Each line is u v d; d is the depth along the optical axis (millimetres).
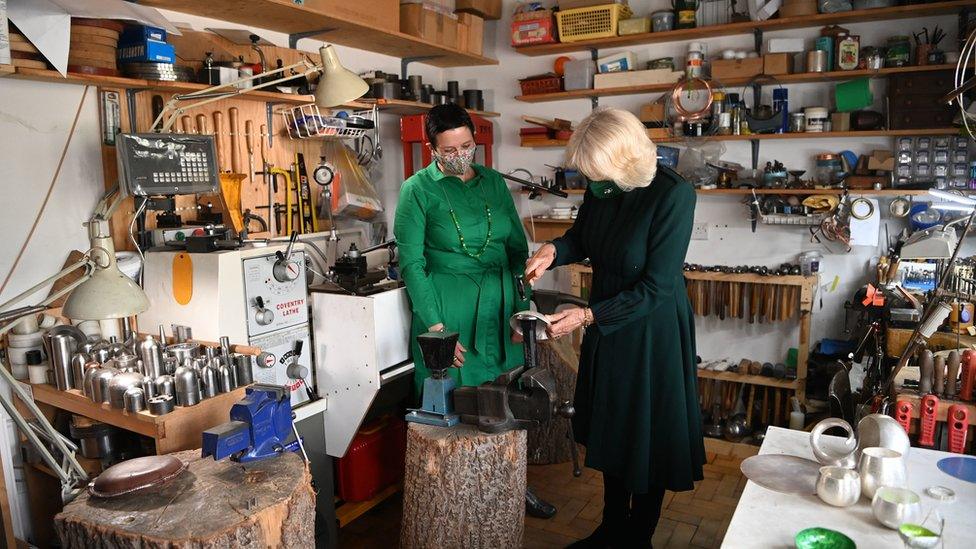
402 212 2598
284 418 1928
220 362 2158
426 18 3844
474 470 2119
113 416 2051
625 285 2258
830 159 3771
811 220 3740
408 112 4211
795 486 1570
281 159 3361
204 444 1695
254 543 1546
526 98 4465
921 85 3439
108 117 2635
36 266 2494
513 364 2773
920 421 1995
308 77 3314
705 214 4199
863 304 3148
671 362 2248
